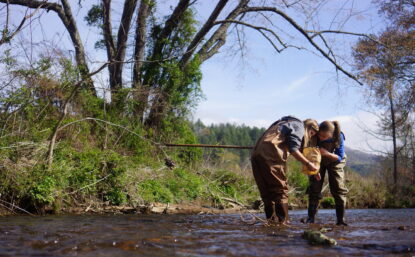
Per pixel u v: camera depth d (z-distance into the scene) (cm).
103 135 1064
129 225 498
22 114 844
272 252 310
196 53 1469
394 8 1839
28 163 716
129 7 1382
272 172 498
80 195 764
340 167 555
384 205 1680
